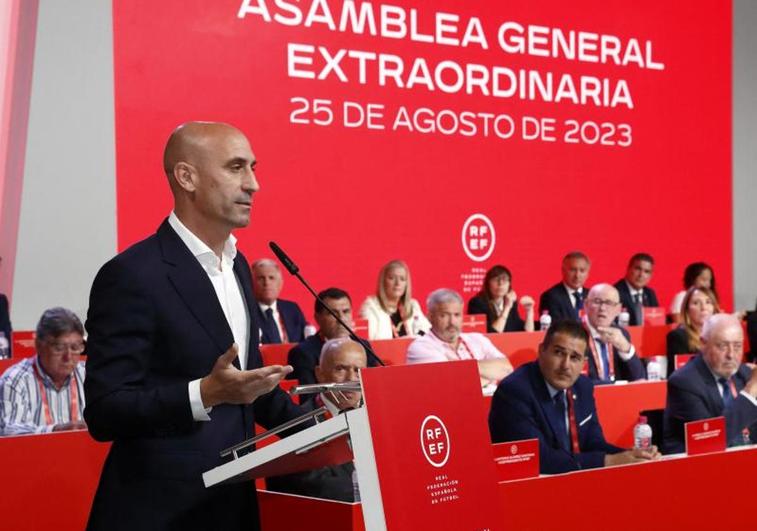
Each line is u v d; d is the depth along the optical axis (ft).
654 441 14.94
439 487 5.94
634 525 9.04
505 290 27.07
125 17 24.73
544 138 30.73
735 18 34.60
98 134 24.48
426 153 28.71
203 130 6.99
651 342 21.67
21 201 23.73
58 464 10.69
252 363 7.20
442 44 29.12
